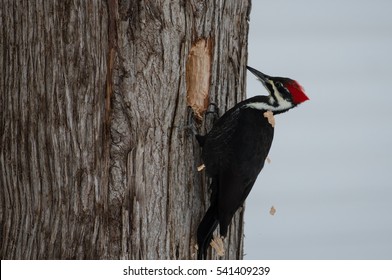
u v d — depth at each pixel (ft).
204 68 33.65
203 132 34.19
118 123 30.09
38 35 29.96
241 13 35.73
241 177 34.04
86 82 29.71
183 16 31.76
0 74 30.99
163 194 31.76
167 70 31.30
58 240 30.37
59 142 30.07
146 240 31.22
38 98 30.22
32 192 30.73
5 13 30.55
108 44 29.73
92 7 29.45
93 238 30.30
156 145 31.30
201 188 34.04
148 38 30.53
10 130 30.94
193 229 33.55
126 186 30.50
